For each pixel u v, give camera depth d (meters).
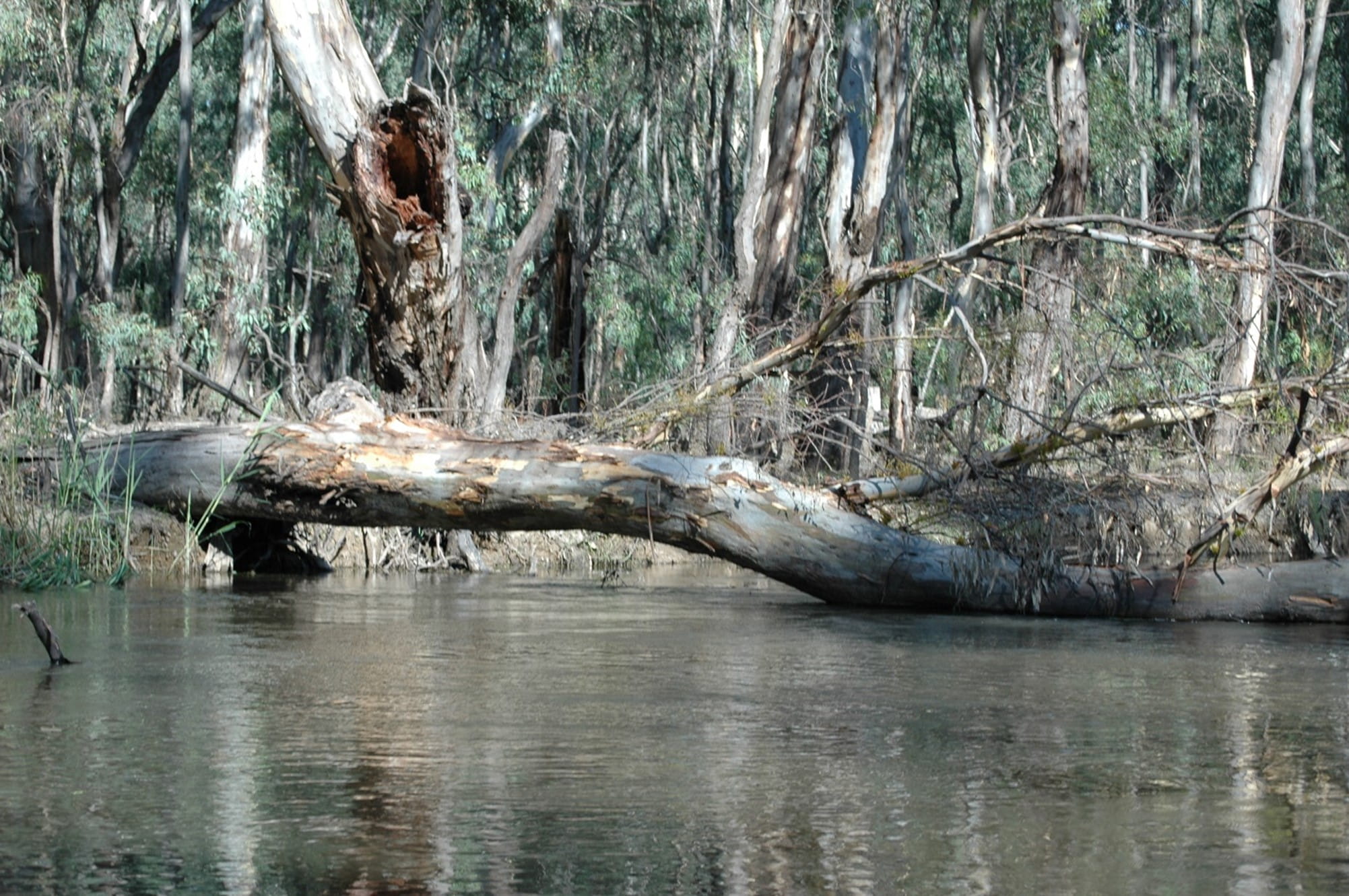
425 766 4.51
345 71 15.30
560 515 10.54
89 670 6.52
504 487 10.62
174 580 11.57
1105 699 5.94
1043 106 34.41
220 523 12.30
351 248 35.28
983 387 10.68
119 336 27.11
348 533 13.59
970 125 35.75
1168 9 37.84
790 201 24.19
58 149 31.23
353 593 10.73
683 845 3.63
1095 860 3.50
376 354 15.72
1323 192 33.75
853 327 16.84
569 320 26.48
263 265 28.11
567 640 7.89
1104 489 10.69
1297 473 9.86
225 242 27.50
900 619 9.34
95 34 34.84
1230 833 3.77
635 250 38.69
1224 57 41.09
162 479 11.62
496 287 32.06
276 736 4.98
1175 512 10.76
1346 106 39.91
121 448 11.84
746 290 23.08
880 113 23.23
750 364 12.70
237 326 26.97
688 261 35.66
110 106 32.91
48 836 3.68
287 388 16.02
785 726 5.25
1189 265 14.37
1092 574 9.74
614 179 36.66
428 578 12.59
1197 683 6.43
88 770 4.42
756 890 3.25
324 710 5.50
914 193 38.59
